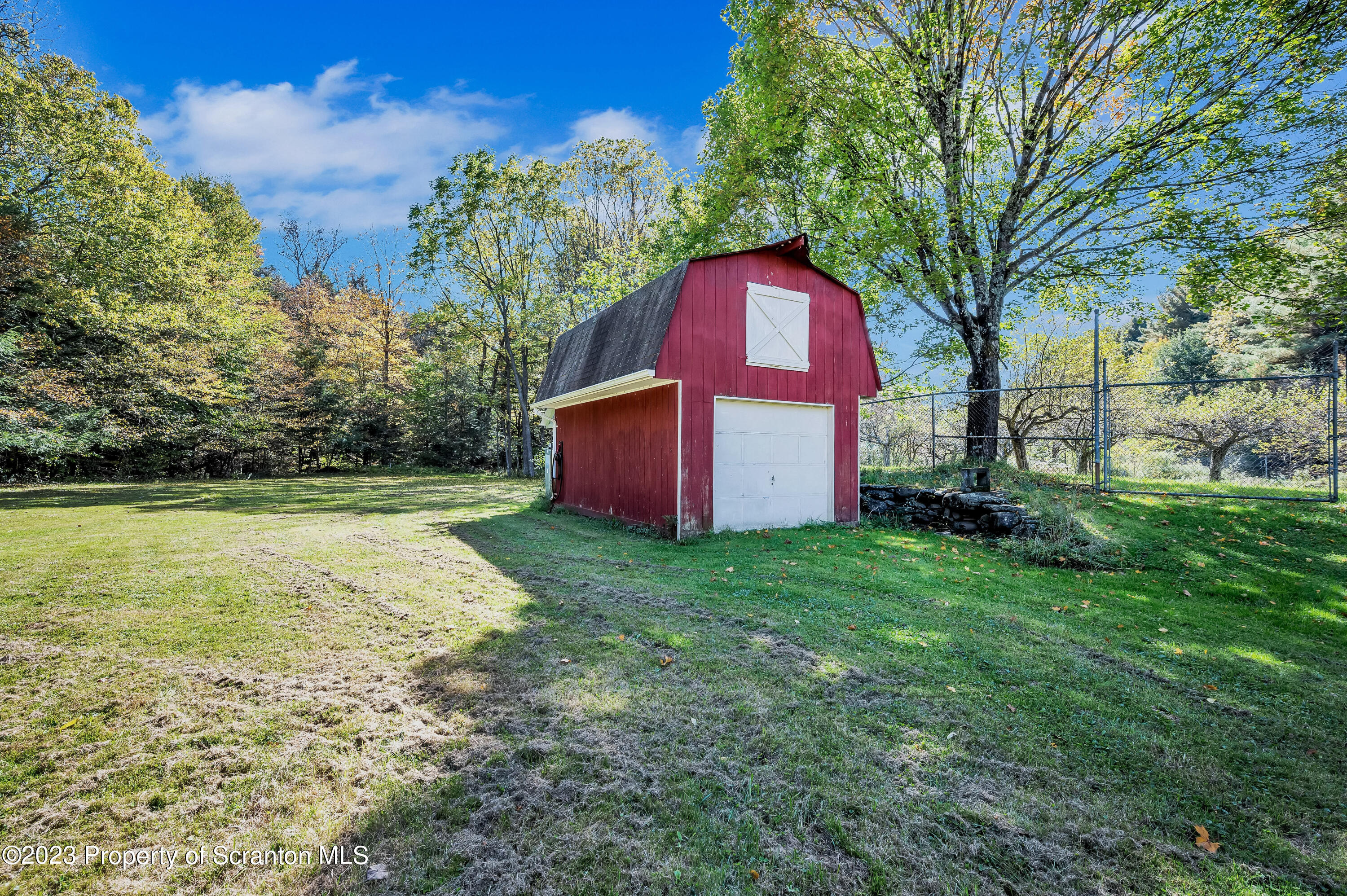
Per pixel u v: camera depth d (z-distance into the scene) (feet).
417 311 93.81
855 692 11.11
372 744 9.12
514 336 90.58
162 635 14.19
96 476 71.15
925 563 23.21
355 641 13.76
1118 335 93.81
